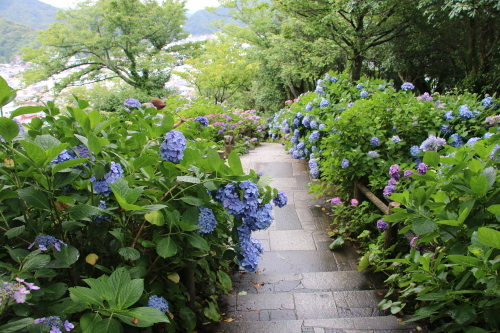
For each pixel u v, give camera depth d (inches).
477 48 401.4
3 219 55.4
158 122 99.2
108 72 700.0
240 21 781.3
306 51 533.0
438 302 72.3
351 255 130.4
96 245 65.6
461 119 162.1
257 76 763.4
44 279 56.3
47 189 54.6
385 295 98.3
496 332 60.8
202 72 612.1
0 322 45.4
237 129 331.6
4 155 58.8
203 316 89.1
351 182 161.5
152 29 677.9
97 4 637.3
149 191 65.4
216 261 104.6
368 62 589.3
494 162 73.7
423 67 505.7
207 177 66.7
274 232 150.8
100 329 43.1
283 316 93.3
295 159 268.5
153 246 65.7
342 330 83.4
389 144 153.6
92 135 57.3
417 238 89.9
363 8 373.1
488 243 50.1
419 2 343.6
